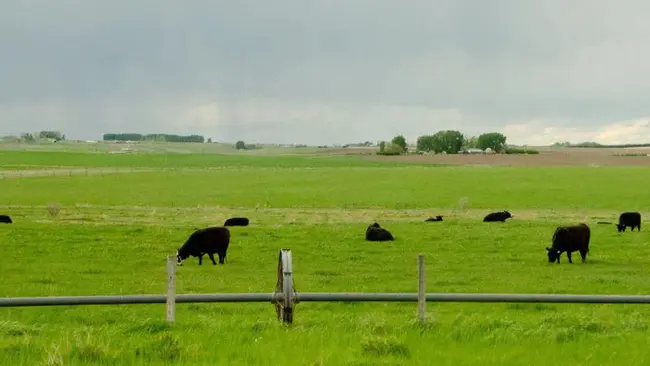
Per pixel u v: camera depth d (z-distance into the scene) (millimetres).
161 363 10391
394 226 54969
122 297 13789
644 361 11094
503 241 44906
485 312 21141
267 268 34250
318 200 92500
